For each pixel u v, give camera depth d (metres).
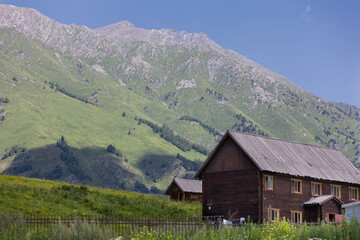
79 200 57.47
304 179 56.84
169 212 60.31
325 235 31.81
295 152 59.69
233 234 30.77
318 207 55.16
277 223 32.22
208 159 57.72
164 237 30.80
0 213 33.22
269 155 55.62
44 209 49.53
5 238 29.28
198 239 30.97
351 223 32.91
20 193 54.50
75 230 30.34
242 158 55.06
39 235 30.80
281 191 54.31
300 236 31.52
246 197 53.59
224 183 56.06
